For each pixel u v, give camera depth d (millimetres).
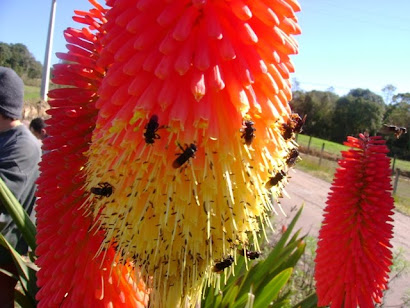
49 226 152
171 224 117
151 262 123
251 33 113
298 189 1420
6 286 281
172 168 112
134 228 118
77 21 151
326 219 269
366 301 257
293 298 387
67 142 148
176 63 106
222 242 125
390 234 259
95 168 126
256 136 120
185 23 110
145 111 109
